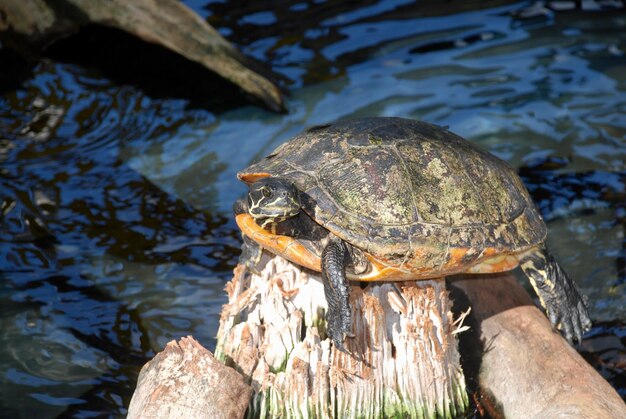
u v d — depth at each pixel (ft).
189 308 24.04
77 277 25.39
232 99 36.78
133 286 25.05
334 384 17.44
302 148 19.08
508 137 32.96
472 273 20.71
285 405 17.37
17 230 27.73
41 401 20.02
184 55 36.76
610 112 34.47
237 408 16.57
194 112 35.91
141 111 35.96
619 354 21.80
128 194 30.14
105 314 23.68
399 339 17.97
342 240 17.89
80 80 38.27
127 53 39.29
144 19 37.22
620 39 40.24
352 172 18.04
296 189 17.67
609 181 30.07
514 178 20.17
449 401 18.69
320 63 39.52
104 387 20.63
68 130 34.45
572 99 35.53
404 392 18.06
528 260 20.16
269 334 17.75
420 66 38.86
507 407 18.75
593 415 16.83
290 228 18.35
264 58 39.96
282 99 35.78
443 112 34.86
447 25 42.73
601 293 24.32
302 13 44.96
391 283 18.69
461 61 39.09
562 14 43.14
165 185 30.78
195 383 16.47
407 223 17.56
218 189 30.50
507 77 37.45
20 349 22.02
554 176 30.42
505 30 41.83
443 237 17.72
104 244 27.17
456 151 19.08
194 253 26.84
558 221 27.94
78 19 38.14
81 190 30.22
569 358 19.04
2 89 37.27
